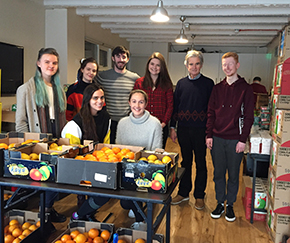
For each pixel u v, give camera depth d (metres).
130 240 1.98
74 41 5.13
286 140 2.31
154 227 1.59
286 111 2.30
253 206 2.72
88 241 1.92
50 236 2.23
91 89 2.15
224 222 2.73
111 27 6.54
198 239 2.41
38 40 4.67
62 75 4.93
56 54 2.44
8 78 3.87
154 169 1.50
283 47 2.50
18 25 4.12
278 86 2.58
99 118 2.31
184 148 3.03
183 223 2.68
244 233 2.54
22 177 1.65
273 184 2.47
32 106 2.41
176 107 3.07
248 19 5.48
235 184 2.73
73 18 5.06
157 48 8.66
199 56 2.79
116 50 2.99
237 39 7.86
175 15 5.20
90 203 2.11
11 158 1.65
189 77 2.95
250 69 8.64
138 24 6.41
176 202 3.11
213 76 8.86
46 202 2.32
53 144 1.96
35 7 4.53
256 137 2.69
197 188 3.01
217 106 2.71
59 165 1.58
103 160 1.65
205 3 4.45
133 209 2.29
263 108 3.67
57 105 2.54
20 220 2.23
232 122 2.60
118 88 3.08
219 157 2.72
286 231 2.33
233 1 4.38
